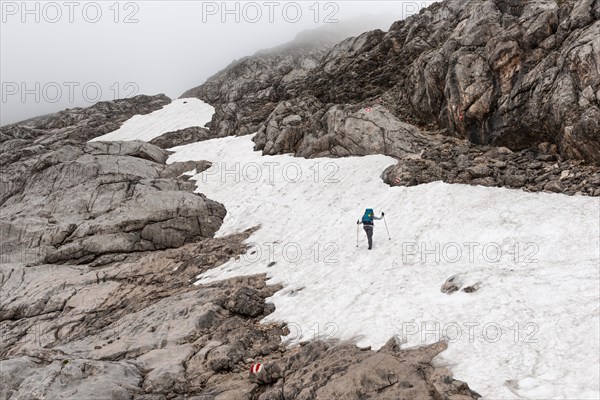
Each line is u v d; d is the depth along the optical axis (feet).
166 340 47.62
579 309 34.22
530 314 35.58
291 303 51.55
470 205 60.03
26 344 60.44
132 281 72.43
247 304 51.60
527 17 77.51
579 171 58.70
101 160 117.80
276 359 40.32
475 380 29.32
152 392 37.63
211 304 53.26
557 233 47.96
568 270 40.78
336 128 98.58
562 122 62.54
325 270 57.47
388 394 28.60
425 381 29.48
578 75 62.08
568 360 29.22
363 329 40.63
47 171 115.85
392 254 55.06
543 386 27.30
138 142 134.92
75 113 237.86
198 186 109.29
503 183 62.64
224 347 43.14
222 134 154.10
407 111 102.73
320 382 32.07
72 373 37.86
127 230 87.35
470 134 80.64
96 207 98.17
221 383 38.04
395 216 65.21
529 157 68.23
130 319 57.41
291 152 110.73
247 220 86.99
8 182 117.60
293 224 77.92
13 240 88.94
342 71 143.23
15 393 36.94
